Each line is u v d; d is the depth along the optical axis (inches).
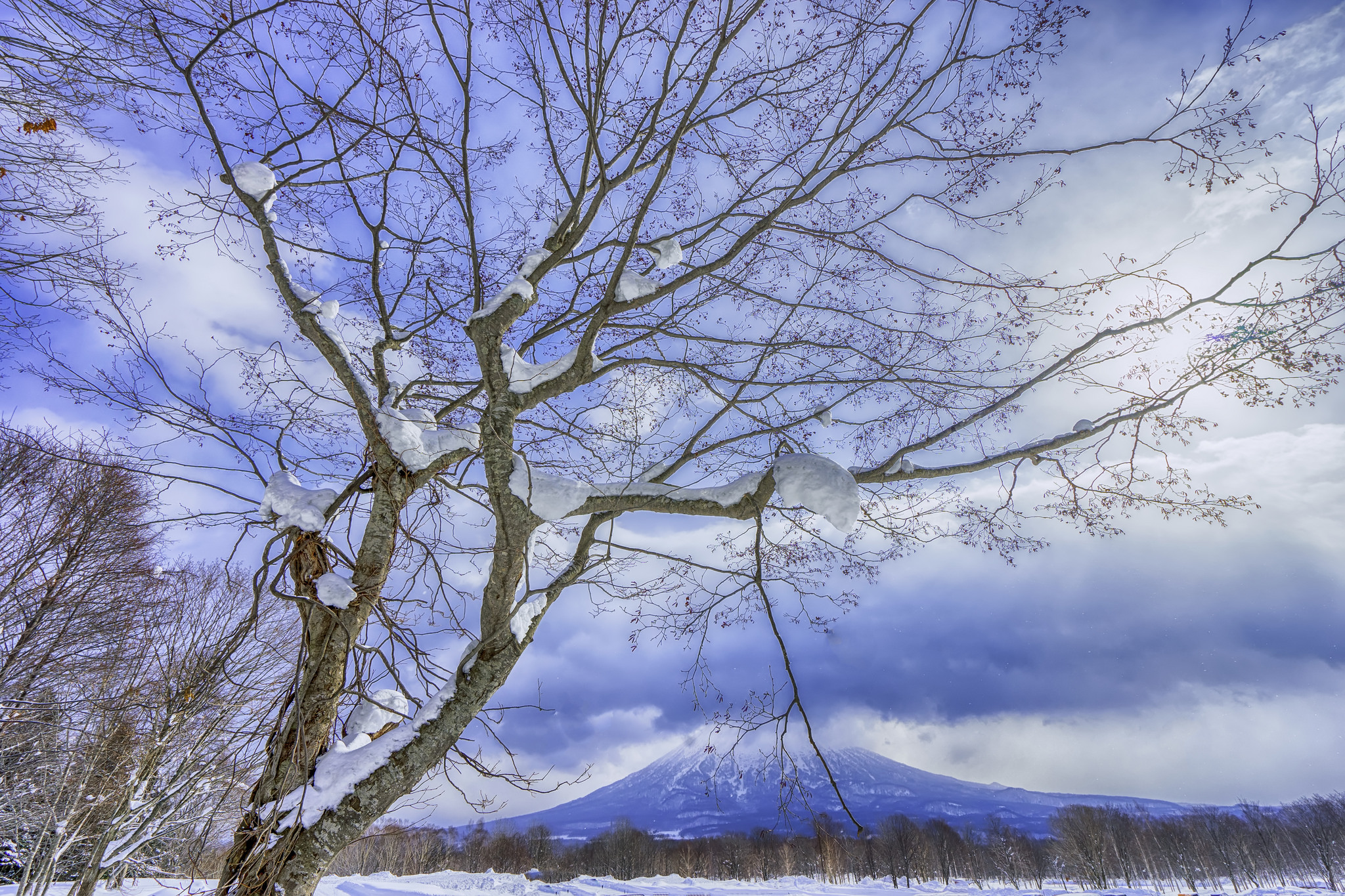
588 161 176.9
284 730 141.2
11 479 305.0
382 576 157.0
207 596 337.4
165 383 153.6
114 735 283.6
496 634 146.4
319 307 172.9
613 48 169.9
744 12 170.6
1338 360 151.9
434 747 137.2
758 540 154.9
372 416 165.8
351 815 129.8
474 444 178.5
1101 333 174.1
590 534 170.7
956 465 176.4
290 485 152.9
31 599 369.4
